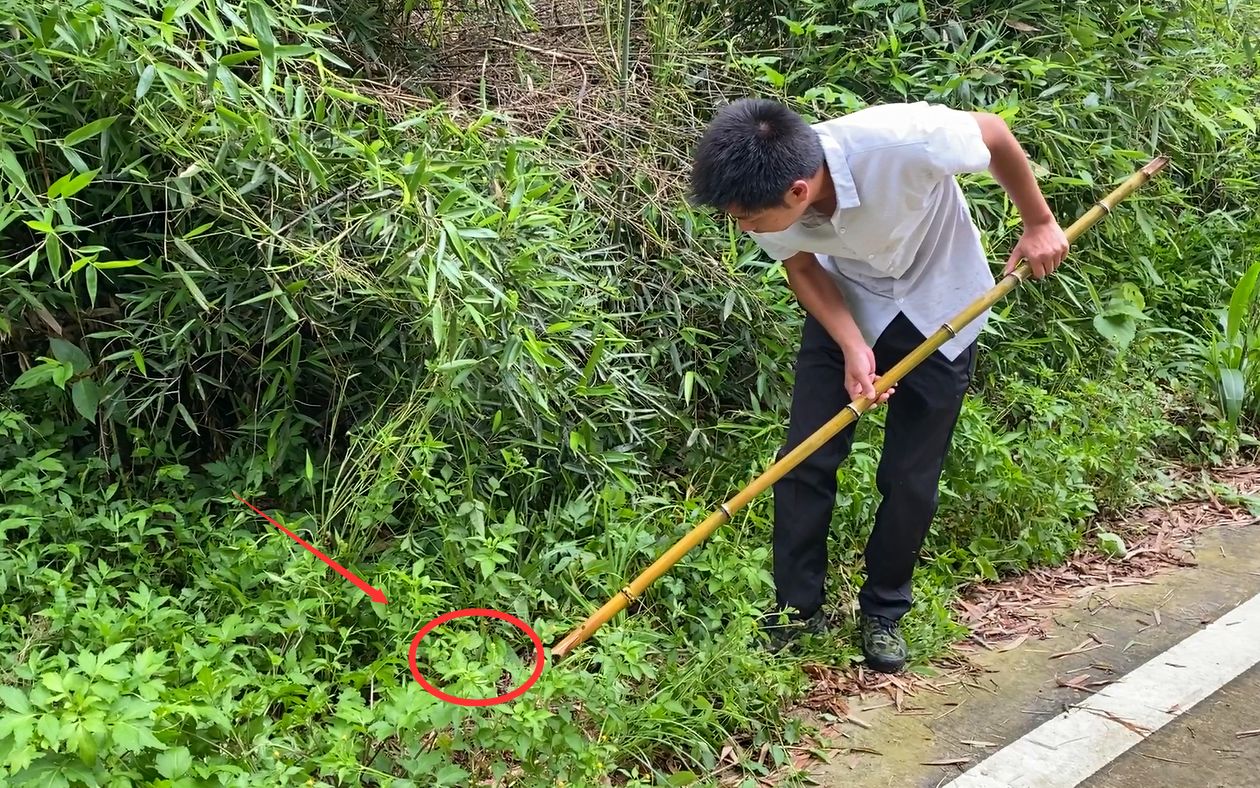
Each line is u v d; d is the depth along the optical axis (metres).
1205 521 3.48
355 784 1.88
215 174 2.45
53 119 2.53
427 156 2.75
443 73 3.66
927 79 3.97
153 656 1.80
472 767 2.05
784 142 2.10
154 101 2.47
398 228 2.63
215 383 2.72
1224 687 2.51
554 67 3.88
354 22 3.37
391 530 2.75
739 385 3.46
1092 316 4.11
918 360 2.38
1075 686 2.55
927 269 2.47
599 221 3.31
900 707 2.49
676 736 2.24
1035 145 3.99
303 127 2.67
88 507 2.58
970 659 2.69
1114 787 2.18
